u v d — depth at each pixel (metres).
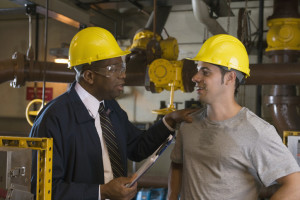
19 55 3.30
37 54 6.26
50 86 6.16
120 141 1.79
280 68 2.99
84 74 1.66
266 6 5.41
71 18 4.42
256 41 5.44
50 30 6.28
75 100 1.66
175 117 1.75
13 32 6.41
